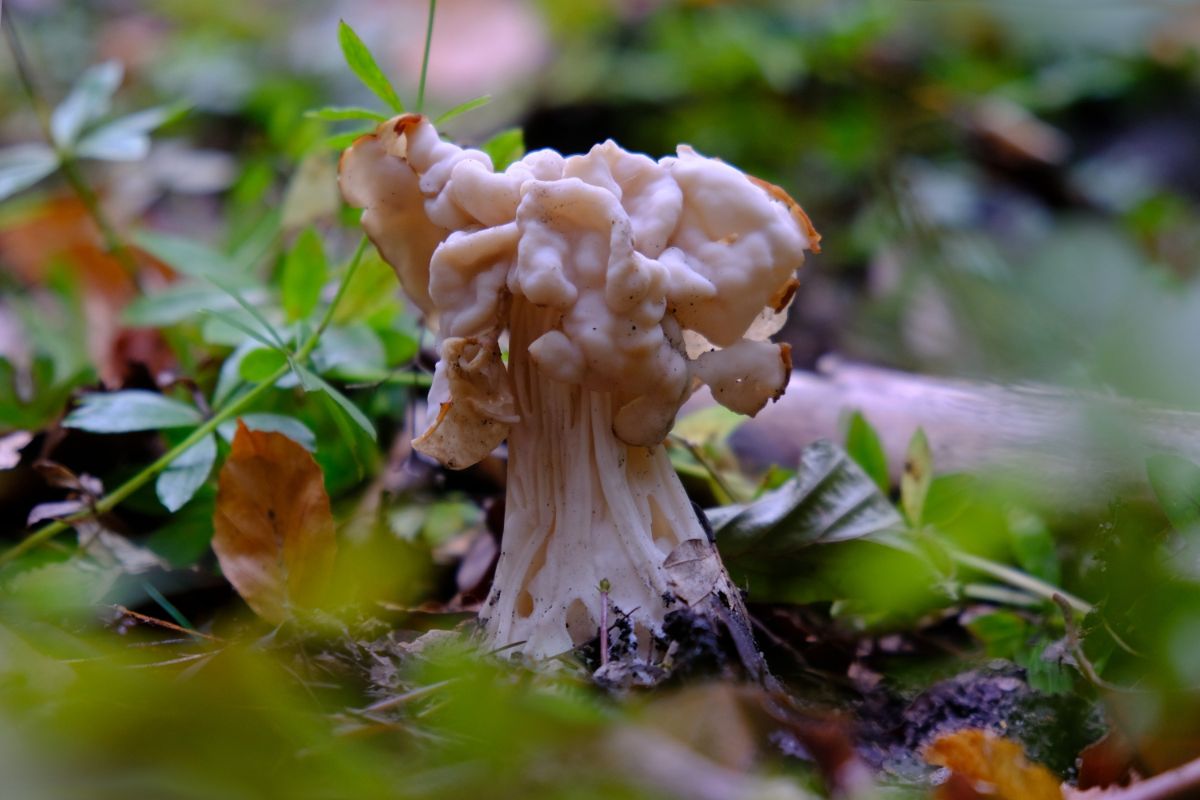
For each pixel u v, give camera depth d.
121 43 1.03
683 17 0.89
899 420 0.45
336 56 0.97
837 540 0.37
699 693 0.30
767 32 0.84
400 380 0.42
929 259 0.65
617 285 0.31
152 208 0.78
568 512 0.33
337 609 0.35
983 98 0.90
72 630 0.34
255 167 0.57
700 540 0.33
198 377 0.43
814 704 0.34
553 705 0.28
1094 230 0.82
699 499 0.42
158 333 0.50
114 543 0.38
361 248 0.39
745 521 0.37
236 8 1.11
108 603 0.36
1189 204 0.90
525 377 0.33
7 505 0.39
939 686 0.35
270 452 0.35
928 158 0.86
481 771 0.28
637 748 0.28
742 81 0.81
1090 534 0.38
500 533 0.39
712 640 0.31
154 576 0.37
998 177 0.89
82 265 0.60
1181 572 0.33
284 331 0.41
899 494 0.44
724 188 0.33
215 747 0.28
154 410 0.39
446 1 0.96
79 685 0.29
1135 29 1.00
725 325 0.33
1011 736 0.33
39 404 0.42
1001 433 0.41
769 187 0.34
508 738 0.28
